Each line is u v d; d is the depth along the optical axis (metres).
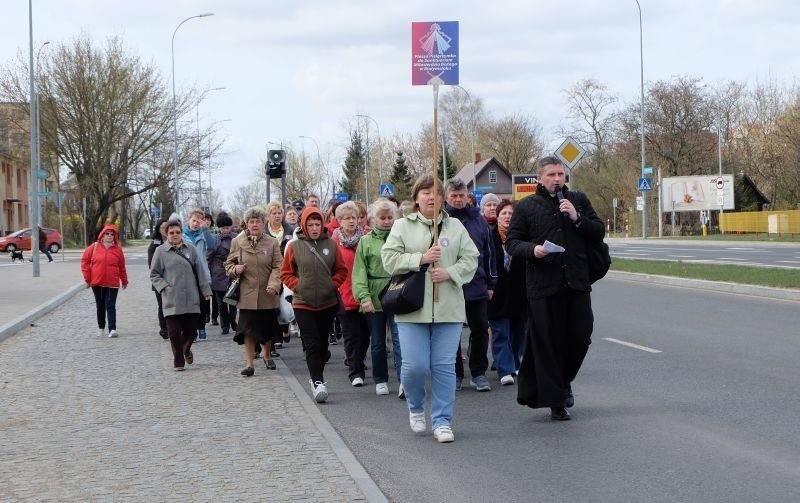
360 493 5.42
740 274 19.88
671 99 66.44
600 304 16.78
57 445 6.94
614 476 5.73
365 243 9.05
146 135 53.56
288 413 8.05
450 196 8.74
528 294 7.23
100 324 14.52
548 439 6.84
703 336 11.92
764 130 70.88
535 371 7.32
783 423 6.94
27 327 15.78
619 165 70.12
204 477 5.88
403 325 6.94
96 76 52.59
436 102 7.13
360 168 98.38
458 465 6.19
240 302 10.18
